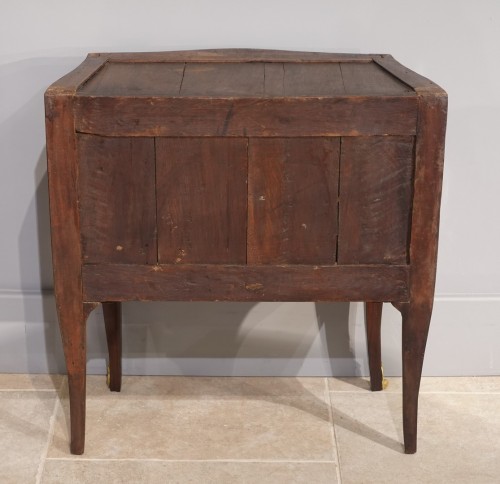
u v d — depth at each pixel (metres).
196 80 1.62
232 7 1.87
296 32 1.89
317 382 2.06
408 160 1.53
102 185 1.55
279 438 1.83
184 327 2.06
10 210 2.01
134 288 1.61
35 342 2.07
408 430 1.76
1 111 1.94
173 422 1.89
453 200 1.98
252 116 1.50
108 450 1.79
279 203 1.56
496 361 2.06
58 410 1.94
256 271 1.60
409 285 1.61
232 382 2.05
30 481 1.69
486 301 2.04
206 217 1.57
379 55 1.83
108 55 1.81
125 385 2.03
